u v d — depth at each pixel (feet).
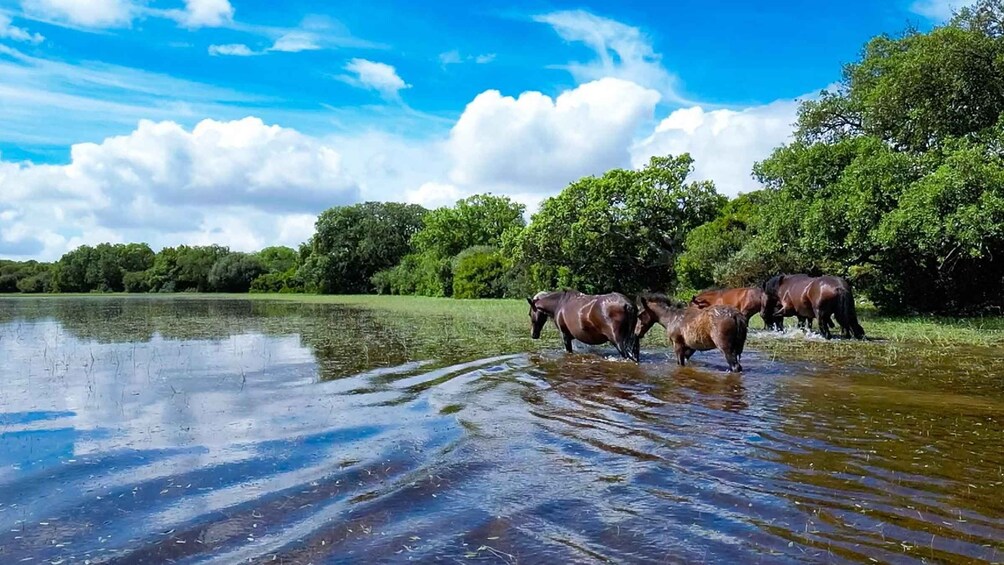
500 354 41.39
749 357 39.19
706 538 13.21
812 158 66.23
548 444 20.22
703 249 86.63
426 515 14.61
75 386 31.24
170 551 12.91
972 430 21.31
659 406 25.53
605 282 117.60
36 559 12.55
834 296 48.91
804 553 12.48
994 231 50.52
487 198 189.88
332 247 214.90
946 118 64.13
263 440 20.90
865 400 26.17
